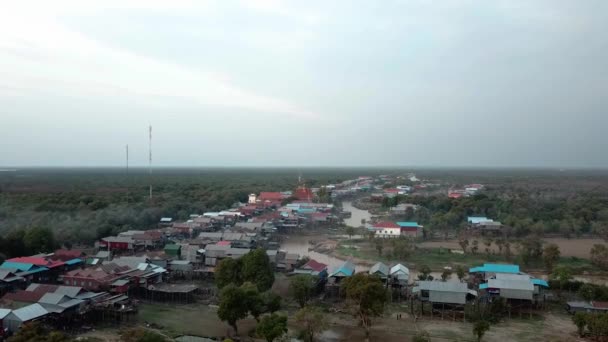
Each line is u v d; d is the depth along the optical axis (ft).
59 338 203.72
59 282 341.82
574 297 327.47
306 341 248.52
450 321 288.30
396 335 265.95
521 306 306.14
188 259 408.05
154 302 323.78
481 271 353.10
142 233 499.51
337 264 443.32
